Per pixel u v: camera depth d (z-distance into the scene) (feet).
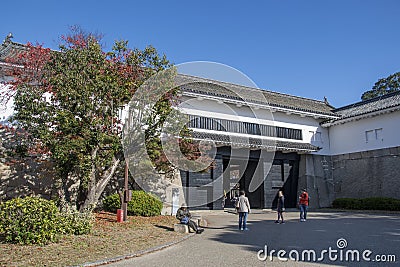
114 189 45.39
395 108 63.31
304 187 70.90
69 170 35.09
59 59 31.58
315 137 75.31
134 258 22.00
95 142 30.81
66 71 30.53
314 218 50.19
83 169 32.04
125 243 25.72
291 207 70.08
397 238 29.50
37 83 33.09
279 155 69.67
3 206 25.03
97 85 30.73
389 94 73.61
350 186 71.67
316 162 73.82
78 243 24.75
